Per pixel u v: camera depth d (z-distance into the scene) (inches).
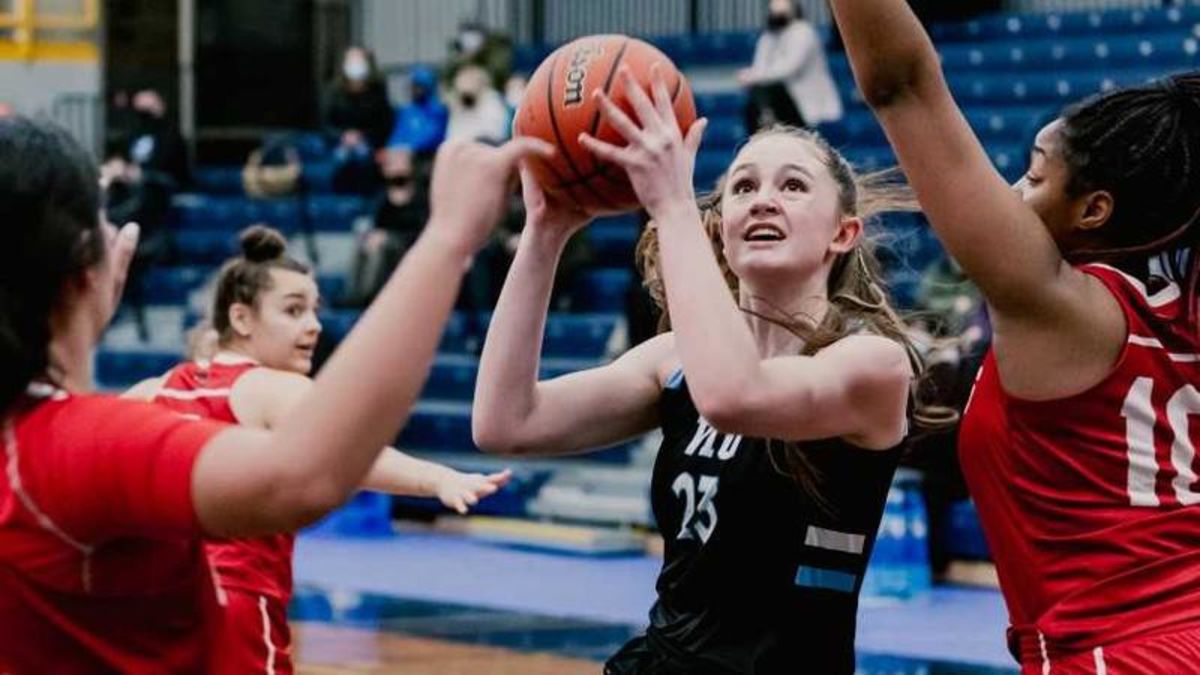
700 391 141.0
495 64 750.5
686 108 143.1
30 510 104.2
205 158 921.5
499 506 594.6
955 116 135.6
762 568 162.4
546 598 466.0
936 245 591.5
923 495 481.7
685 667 164.2
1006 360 142.9
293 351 265.4
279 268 266.8
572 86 141.9
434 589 479.8
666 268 140.4
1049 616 145.7
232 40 930.7
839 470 159.2
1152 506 143.0
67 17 885.8
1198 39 689.0
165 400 241.6
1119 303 142.5
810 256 164.7
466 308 669.3
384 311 101.2
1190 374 144.3
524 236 163.5
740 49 808.9
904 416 159.3
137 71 903.7
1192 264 146.7
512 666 373.7
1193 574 141.9
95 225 109.4
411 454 632.4
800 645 162.7
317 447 99.7
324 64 944.3
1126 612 142.2
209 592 113.1
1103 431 143.0
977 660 379.6
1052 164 146.7
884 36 132.4
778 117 667.4
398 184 686.5
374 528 586.9
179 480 101.1
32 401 107.1
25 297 106.3
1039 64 726.5
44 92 879.7
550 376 619.5
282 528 101.6
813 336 160.1
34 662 107.9
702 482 165.0
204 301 747.4
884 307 170.9
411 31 927.0
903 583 460.8
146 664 110.1
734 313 141.3
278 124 942.4
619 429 174.7
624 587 485.7
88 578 106.5
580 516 575.8
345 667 371.2
